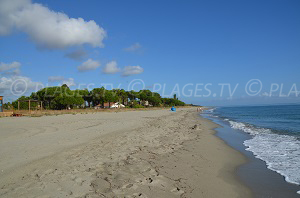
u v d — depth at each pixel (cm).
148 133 1438
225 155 926
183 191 517
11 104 5075
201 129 1852
